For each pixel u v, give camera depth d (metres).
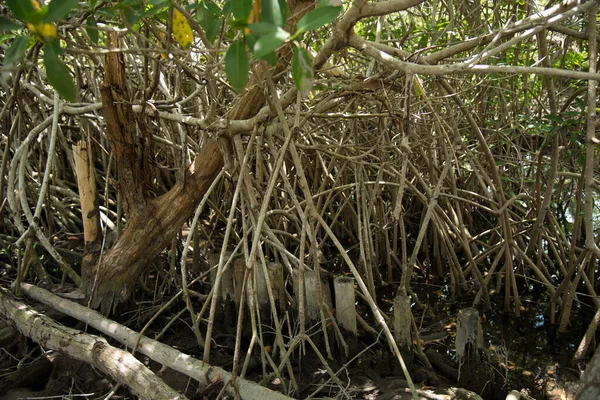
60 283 4.46
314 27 1.71
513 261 4.99
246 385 3.02
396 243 5.22
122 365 3.24
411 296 4.66
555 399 3.32
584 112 3.55
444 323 4.27
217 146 3.69
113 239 4.16
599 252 3.27
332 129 5.64
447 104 4.09
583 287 4.72
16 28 1.82
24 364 3.60
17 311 3.86
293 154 3.02
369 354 3.65
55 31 1.73
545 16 2.83
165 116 3.80
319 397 3.18
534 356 3.82
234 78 1.87
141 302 4.18
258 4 2.00
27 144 4.17
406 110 2.81
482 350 3.33
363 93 3.36
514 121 5.21
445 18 5.28
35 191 5.41
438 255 5.11
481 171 4.89
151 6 2.64
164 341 3.88
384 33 5.07
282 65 3.24
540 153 4.33
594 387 1.95
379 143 4.42
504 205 4.39
